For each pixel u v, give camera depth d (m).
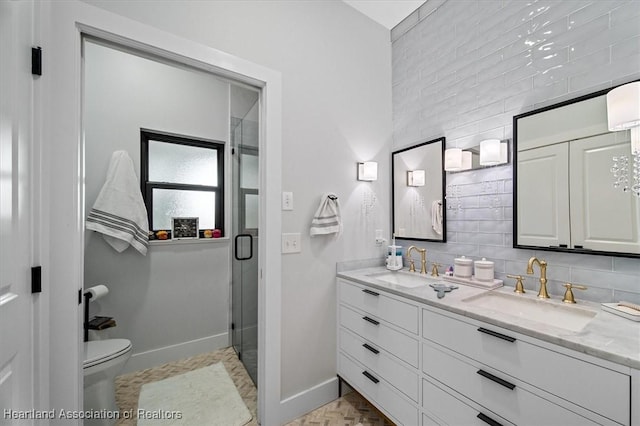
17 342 0.83
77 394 1.07
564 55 1.30
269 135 1.61
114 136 2.16
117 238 2.05
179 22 1.32
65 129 1.04
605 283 1.19
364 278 1.73
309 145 1.79
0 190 0.75
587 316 1.12
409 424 1.37
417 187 2.03
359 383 1.69
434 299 1.28
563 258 1.32
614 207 1.14
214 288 2.58
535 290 1.41
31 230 0.91
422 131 2.02
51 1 1.03
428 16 1.98
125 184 2.09
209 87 2.66
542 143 1.36
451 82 1.83
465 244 1.75
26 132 0.88
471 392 1.11
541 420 0.90
